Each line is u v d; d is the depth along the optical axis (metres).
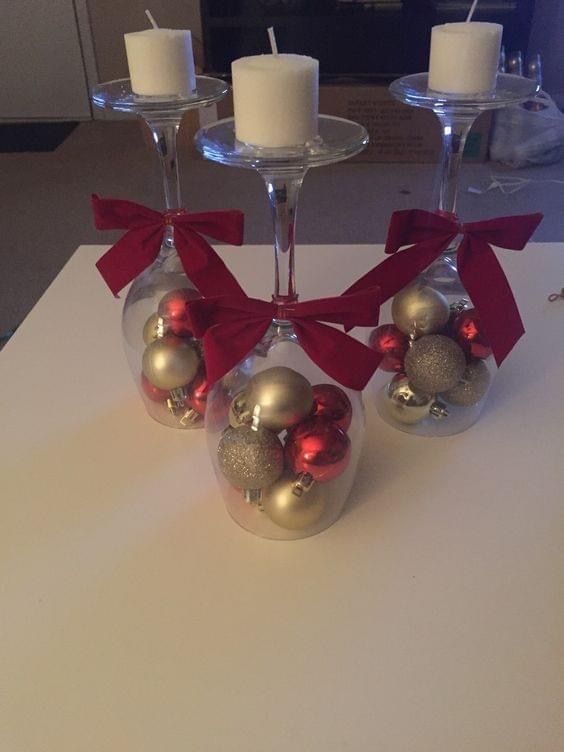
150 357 0.39
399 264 0.38
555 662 0.28
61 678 0.28
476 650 0.28
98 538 0.34
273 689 0.27
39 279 1.28
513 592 0.31
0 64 2.08
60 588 0.31
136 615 0.30
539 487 0.37
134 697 0.27
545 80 1.98
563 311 0.51
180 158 1.76
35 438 0.41
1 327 1.13
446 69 0.35
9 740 0.26
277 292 0.32
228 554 0.33
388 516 0.35
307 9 1.76
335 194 1.58
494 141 1.68
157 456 0.39
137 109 0.36
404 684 0.27
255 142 0.28
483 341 0.38
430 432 0.40
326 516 0.34
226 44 1.82
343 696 0.27
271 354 0.32
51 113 2.15
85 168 1.78
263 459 0.31
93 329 0.51
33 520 0.35
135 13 1.99
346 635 0.29
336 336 0.31
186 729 0.26
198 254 0.38
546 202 1.51
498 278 0.37
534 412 0.42
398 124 1.70
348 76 1.78
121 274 0.41
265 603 0.31
